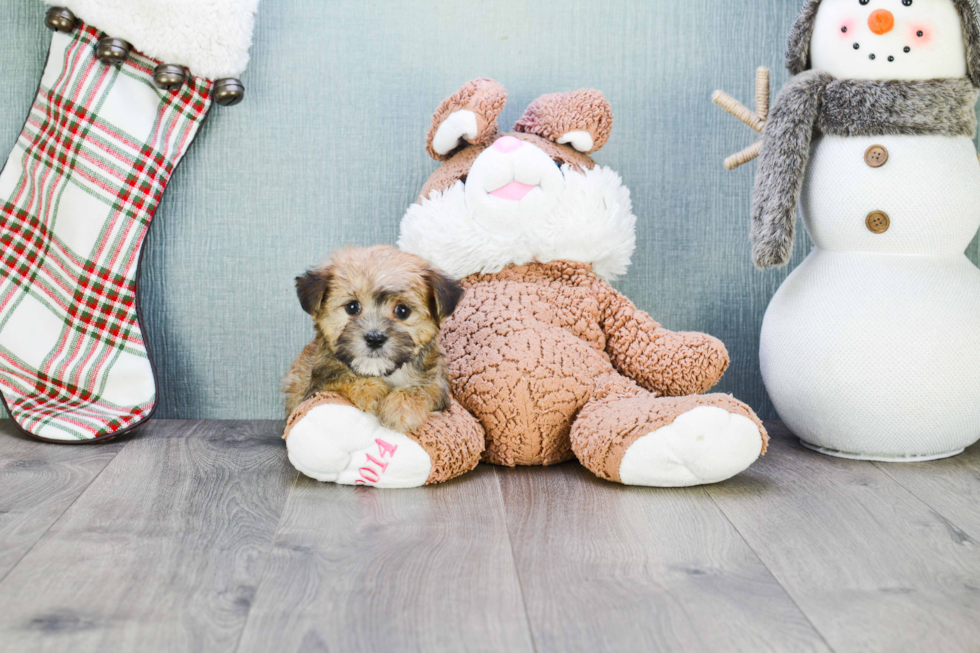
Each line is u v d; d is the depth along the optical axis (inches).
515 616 35.8
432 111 68.7
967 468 57.8
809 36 59.8
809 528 46.2
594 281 61.7
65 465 56.4
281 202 68.7
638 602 37.2
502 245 59.5
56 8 63.0
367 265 50.4
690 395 54.1
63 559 40.9
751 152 62.2
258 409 70.4
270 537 44.1
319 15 67.2
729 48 69.7
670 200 70.7
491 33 68.5
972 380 57.0
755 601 37.4
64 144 63.8
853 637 34.3
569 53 69.0
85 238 63.9
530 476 55.5
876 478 55.4
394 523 46.4
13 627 34.3
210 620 35.2
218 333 69.5
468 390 56.6
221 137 67.6
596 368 58.3
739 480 54.8
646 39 69.2
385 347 48.6
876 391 56.6
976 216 58.3
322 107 68.1
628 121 69.8
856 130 57.1
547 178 58.8
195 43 63.2
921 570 40.8
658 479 51.8
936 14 55.9
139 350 65.1
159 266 68.3
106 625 34.6
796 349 59.2
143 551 42.1
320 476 52.3
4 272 64.3
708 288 71.6
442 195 61.1
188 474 54.8
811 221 60.4
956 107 56.6
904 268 57.6
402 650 33.1
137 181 64.5
